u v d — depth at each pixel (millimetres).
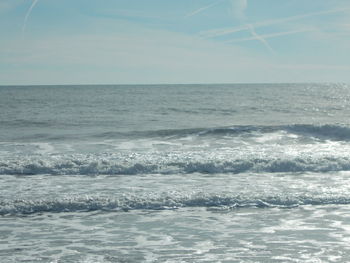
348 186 12141
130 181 12961
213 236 8227
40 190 11664
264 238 8078
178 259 7105
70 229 8656
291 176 13750
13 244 7793
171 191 11344
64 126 29422
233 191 11398
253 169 14648
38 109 44000
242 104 53344
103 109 44156
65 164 14578
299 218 9320
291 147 19594
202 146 19984
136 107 47031
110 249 7566
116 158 15758
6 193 11266
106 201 10219
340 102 59375
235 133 23188
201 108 46031
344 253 7301
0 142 21469
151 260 7066
